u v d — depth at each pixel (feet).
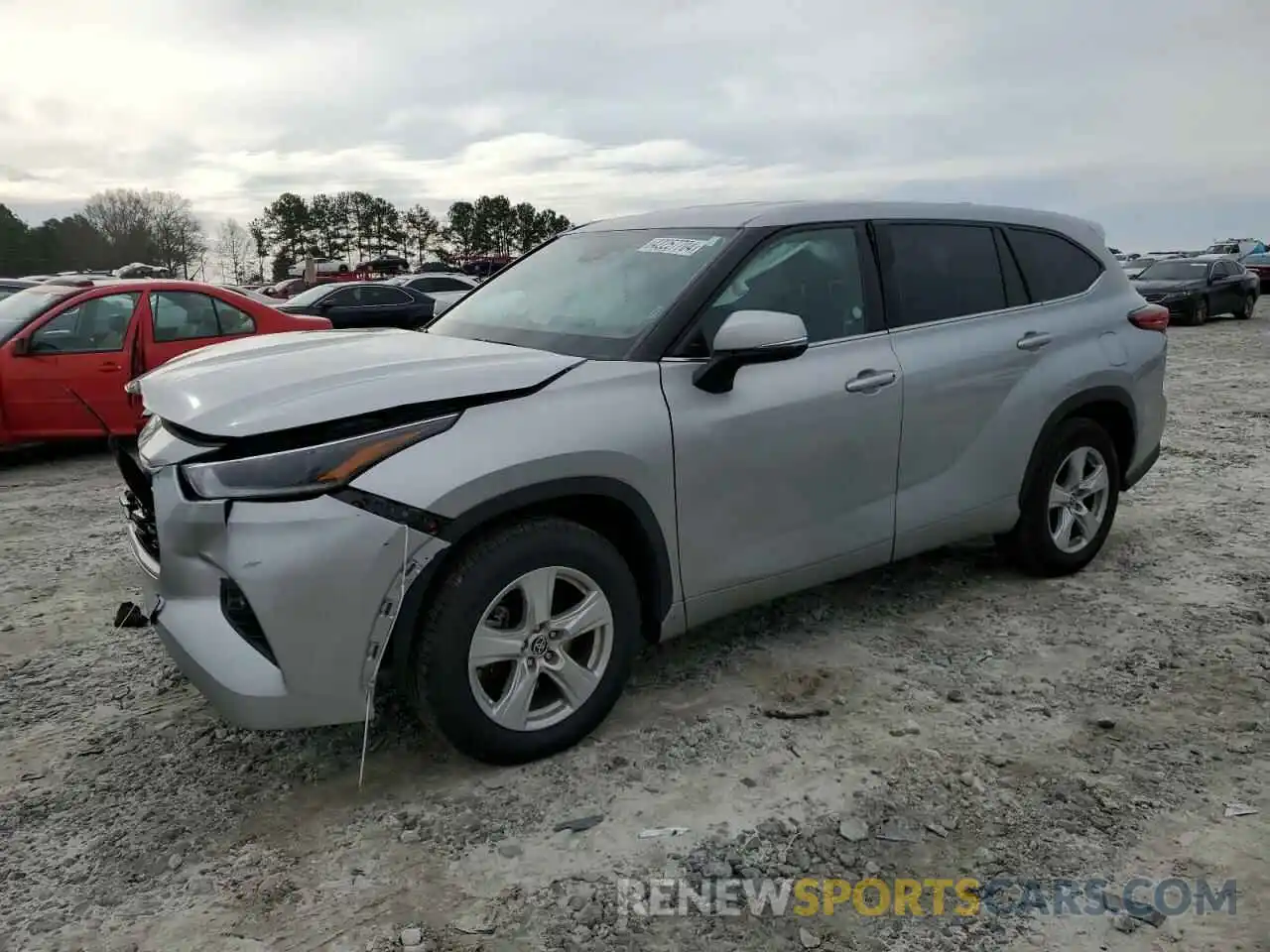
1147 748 10.54
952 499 13.52
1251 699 11.60
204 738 10.89
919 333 13.12
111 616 14.58
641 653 12.89
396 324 63.16
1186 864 8.63
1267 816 9.30
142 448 9.70
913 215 13.64
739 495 11.19
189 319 27.63
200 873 8.57
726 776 9.96
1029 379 14.15
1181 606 14.44
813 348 12.04
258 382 9.46
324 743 10.73
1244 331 64.44
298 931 7.84
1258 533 18.04
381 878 8.48
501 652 9.61
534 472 9.42
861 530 12.55
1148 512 19.56
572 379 10.16
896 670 12.35
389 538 8.75
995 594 14.93
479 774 10.03
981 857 8.73
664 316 11.02
